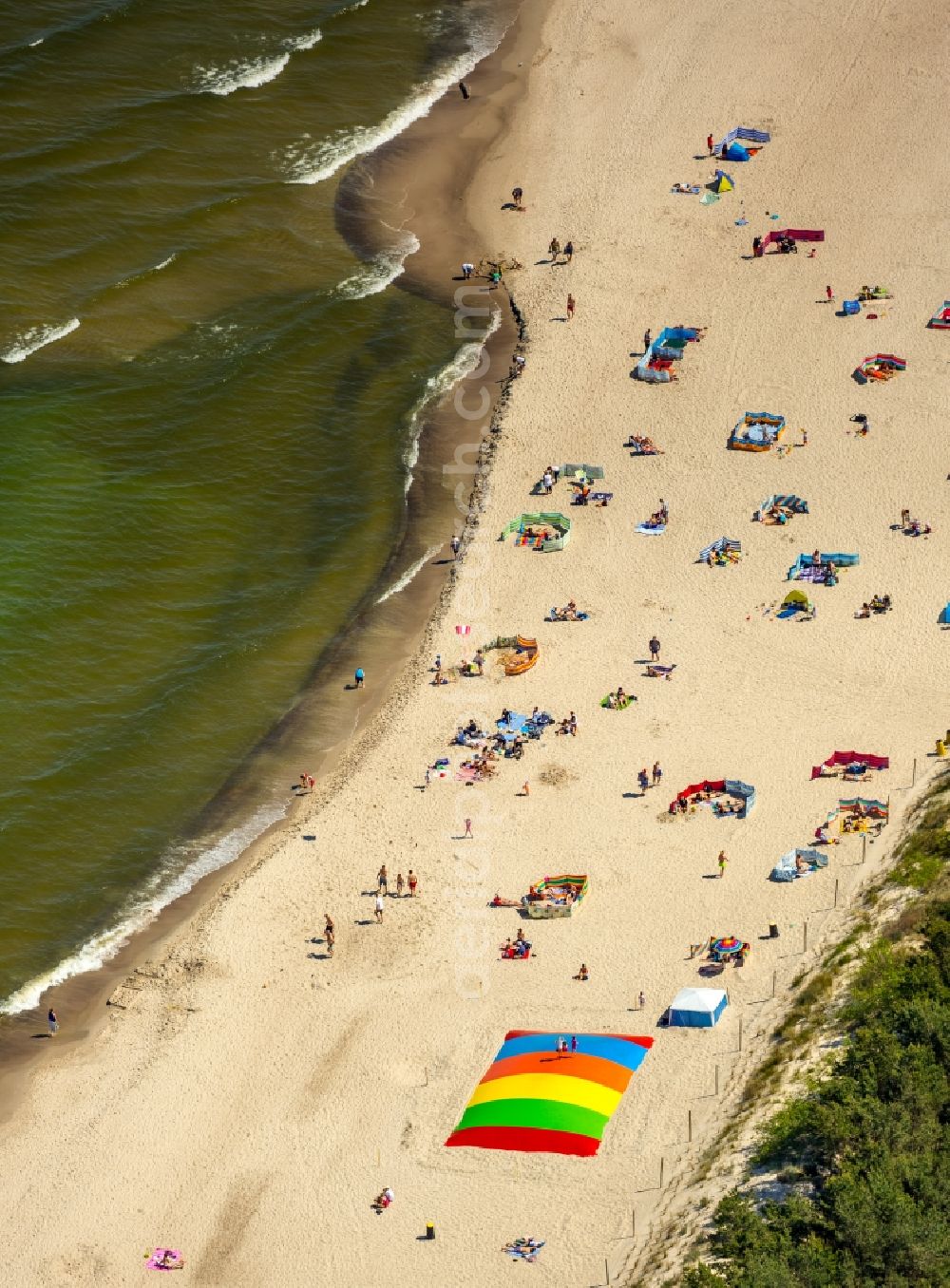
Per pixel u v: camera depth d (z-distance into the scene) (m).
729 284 105.88
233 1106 67.19
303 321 105.38
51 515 92.19
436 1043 68.06
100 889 76.88
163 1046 70.06
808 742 78.75
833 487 92.62
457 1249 60.34
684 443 96.31
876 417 96.50
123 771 81.44
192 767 81.88
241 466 96.62
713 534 90.88
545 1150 62.59
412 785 79.81
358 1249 61.12
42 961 74.19
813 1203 56.38
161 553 91.50
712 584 88.12
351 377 102.38
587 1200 60.78
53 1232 63.56
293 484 96.06
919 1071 58.94
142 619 88.19
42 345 101.75
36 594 88.31
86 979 73.44
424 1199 62.34
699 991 66.50
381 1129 65.25
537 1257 59.31
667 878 73.06
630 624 86.50
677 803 76.19
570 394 99.88
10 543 90.38
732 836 74.56
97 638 87.00
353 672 86.19
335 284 108.12
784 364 100.25
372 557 92.31
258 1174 64.50
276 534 93.31
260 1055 68.94
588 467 94.69
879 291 103.75
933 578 86.94
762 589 87.44
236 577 90.94
